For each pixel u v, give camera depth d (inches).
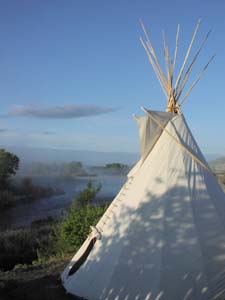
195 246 272.7
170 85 340.8
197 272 265.4
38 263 452.8
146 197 296.4
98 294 281.1
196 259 268.7
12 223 986.1
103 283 281.1
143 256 274.2
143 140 316.5
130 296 267.6
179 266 266.4
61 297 298.2
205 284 263.4
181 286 262.1
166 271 265.7
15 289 322.3
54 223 836.6
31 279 354.9
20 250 628.4
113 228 300.2
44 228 739.4
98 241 306.2
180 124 322.7
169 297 260.2
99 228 314.0
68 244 499.2
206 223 283.7
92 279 290.4
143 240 279.4
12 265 569.0
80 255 323.6
